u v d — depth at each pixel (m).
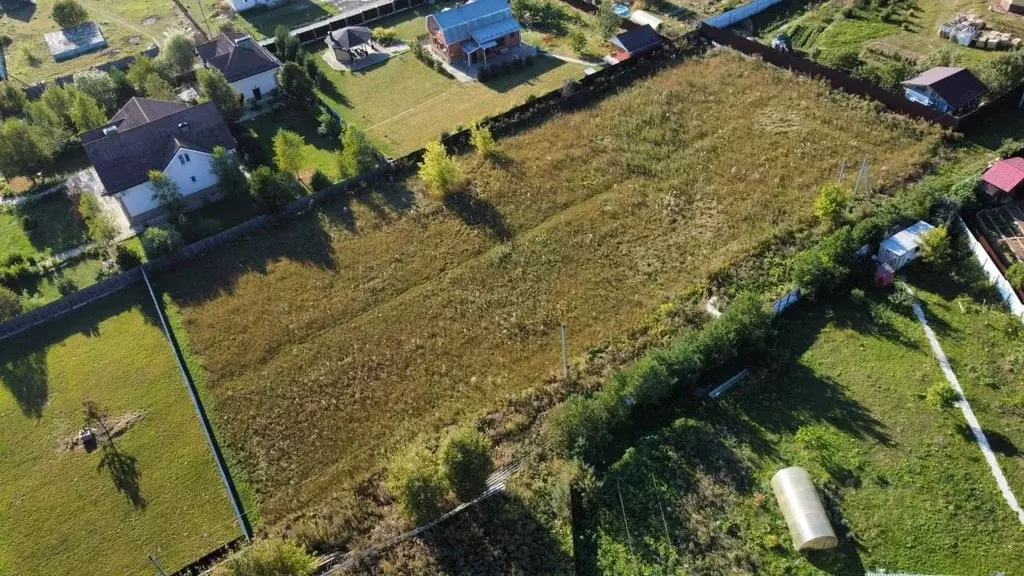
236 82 63.69
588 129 55.00
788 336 36.81
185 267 46.88
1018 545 27.28
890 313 37.16
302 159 54.34
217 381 39.31
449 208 49.25
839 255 38.28
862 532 28.16
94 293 45.06
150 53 76.50
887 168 46.75
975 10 61.38
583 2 74.94
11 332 43.22
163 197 49.66
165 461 35.38
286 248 47.62
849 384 34.00
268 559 26.91
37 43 81.62
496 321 40.69
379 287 43.91
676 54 62.47
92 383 39.72
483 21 67.50
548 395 35.91
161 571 29.36
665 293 40.81
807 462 30.77
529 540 29.30
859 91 53.50
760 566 27.53
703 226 44.94
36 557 31.97
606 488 30.86
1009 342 34.78
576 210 47.75
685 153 51.09
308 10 84.38
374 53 71.56
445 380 37.75
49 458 36.09
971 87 49.94
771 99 55.19
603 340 38.56
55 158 58.16
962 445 30.75
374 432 35.72
